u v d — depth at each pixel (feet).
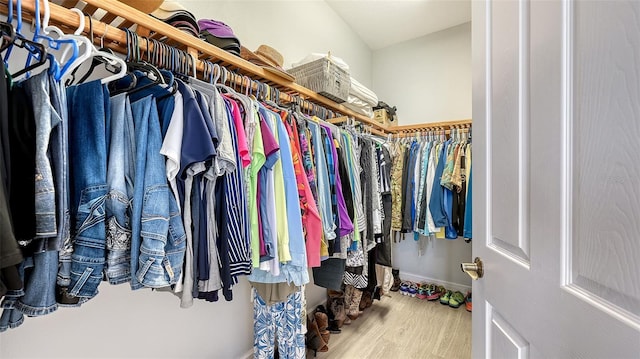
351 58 9.96
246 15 5.90
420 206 8.32
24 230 1.71
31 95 1.84
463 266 2.86
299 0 7.56
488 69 2.57
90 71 2.77
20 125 1.77
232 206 2.90
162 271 2.27
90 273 2.02
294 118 4.16
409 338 6.71
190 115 2.52
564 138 1.62
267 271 3.48
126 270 2.25
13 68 2.90
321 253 4.22
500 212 2.36
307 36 7.82
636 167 1.20
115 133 2.27
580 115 1.51
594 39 1.42
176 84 2.64
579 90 1.52
